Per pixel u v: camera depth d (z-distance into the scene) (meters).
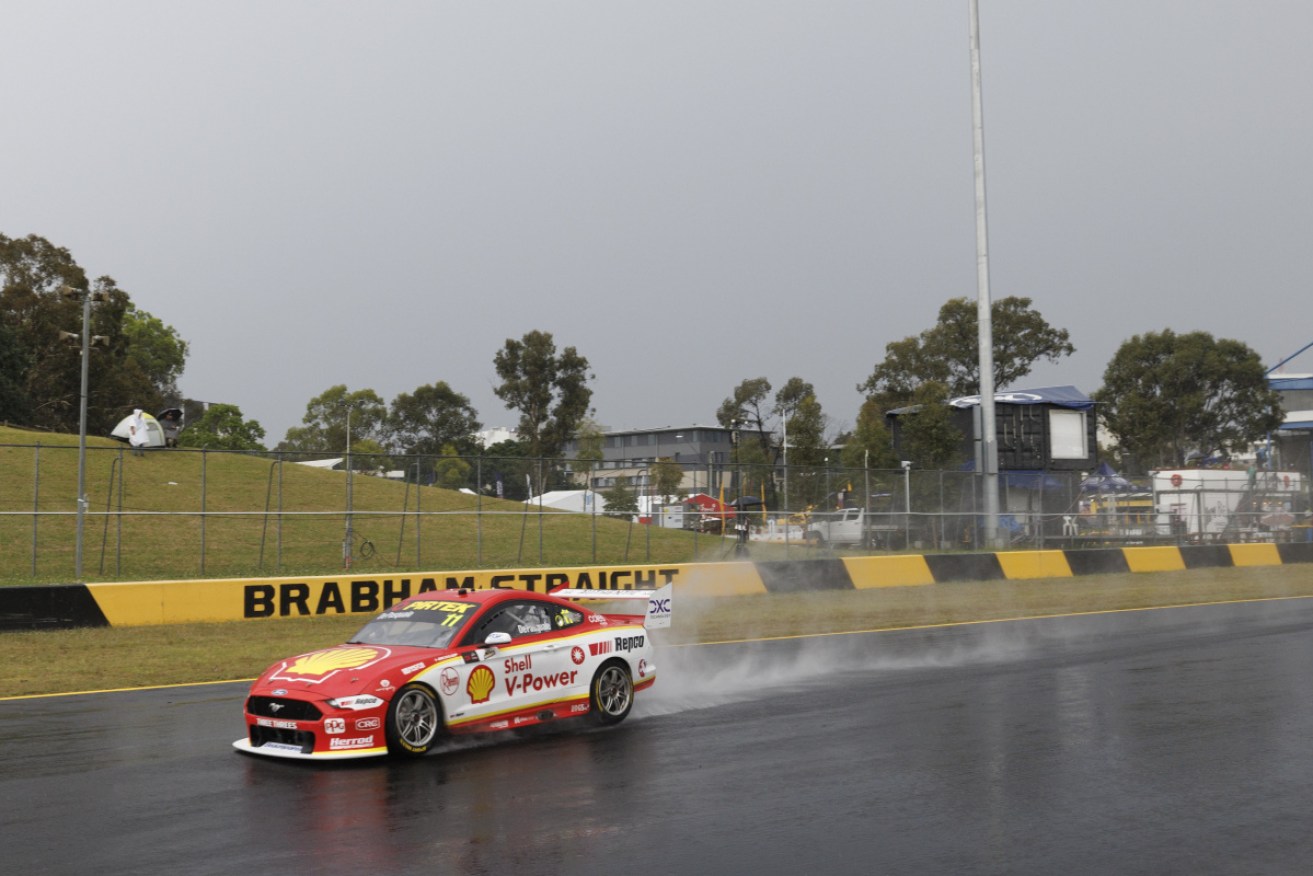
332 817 7.38
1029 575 30.47
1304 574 32.56
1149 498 38.00
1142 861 6.41
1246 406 68.06
